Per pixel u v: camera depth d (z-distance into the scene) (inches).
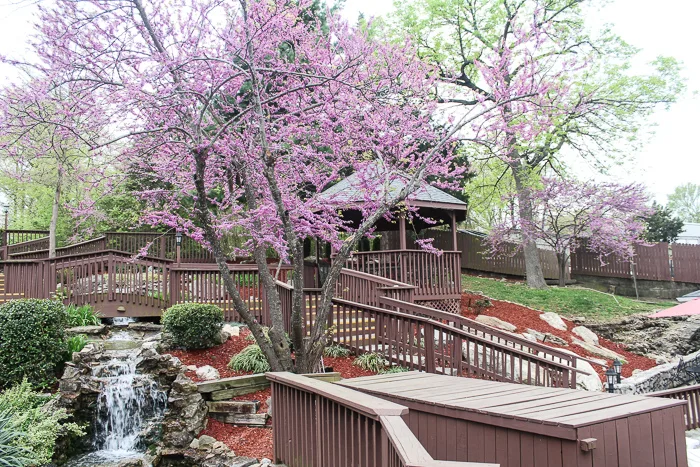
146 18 266.7
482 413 165.3
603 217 724.7
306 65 297.3
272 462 211.3
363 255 533.0
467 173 744.3
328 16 307.3
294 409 188.1
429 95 344.2
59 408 269.7
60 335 318.0
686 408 315.0
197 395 273.0
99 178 283.0
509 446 159.2
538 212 764.0
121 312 430.6
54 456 258.2
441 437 180.1
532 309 597.3
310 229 309.6
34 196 801.6
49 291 428.1
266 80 307.1
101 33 263.0
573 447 142.1
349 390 162.2
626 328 581.0
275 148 284.4
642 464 155.9
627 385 386.6
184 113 288.5
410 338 325.7
